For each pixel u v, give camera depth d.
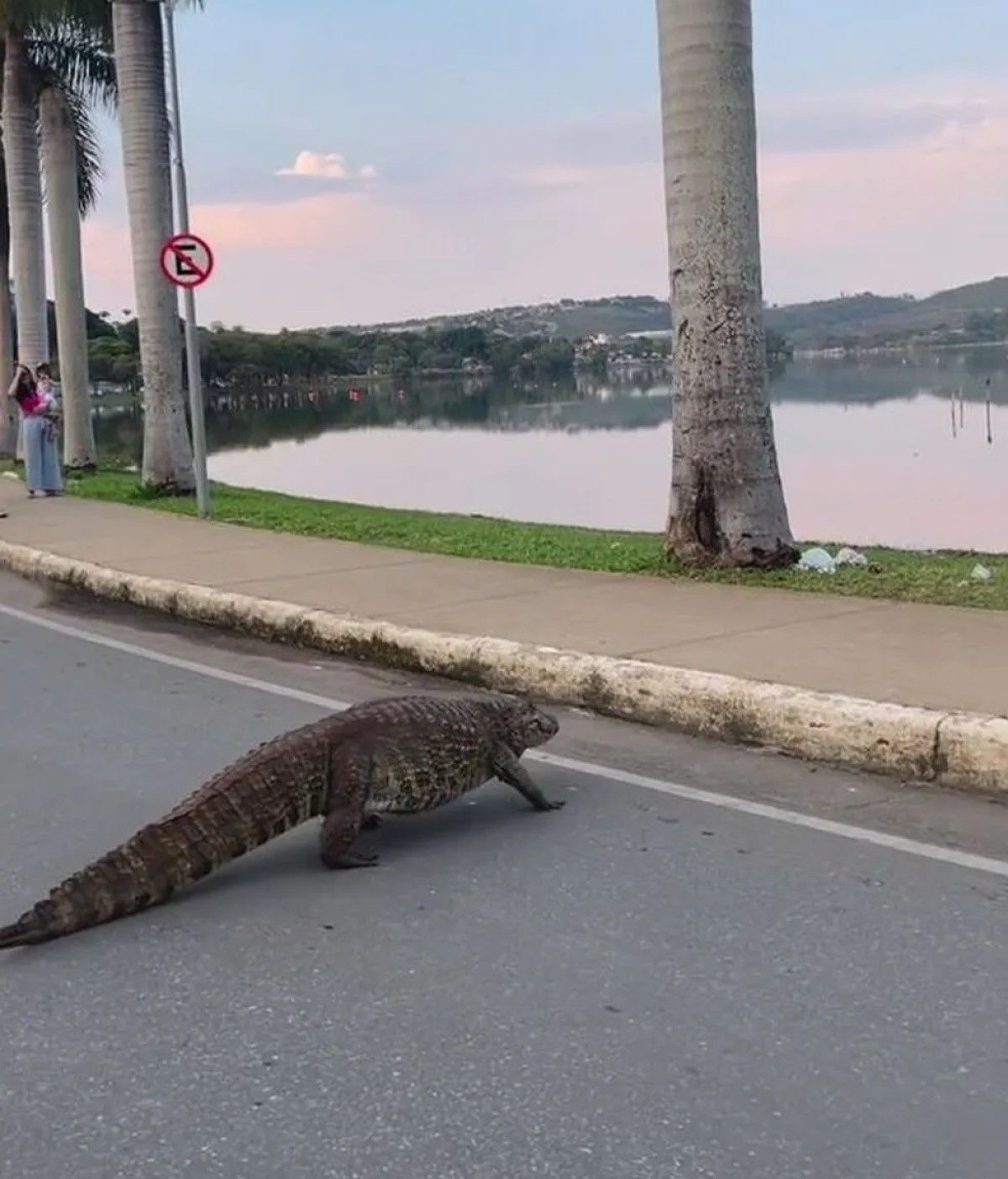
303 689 7.90
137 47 17.70
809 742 6.15
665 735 6.65
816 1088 3.43
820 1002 3.87
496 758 5.51
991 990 3.92
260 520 14.86
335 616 8.94
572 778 6.02
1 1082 3.57
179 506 16.59
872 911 4.47
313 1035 3.77
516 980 4.07
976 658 6.96
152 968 4.23
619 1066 3.55
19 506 17.44
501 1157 3.17
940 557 10.97
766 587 9.38
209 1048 3.72
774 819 5.39
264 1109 3.40
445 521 14.69
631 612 8.59
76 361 24.30
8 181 24.81
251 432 40.97
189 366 15.16
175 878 4.71
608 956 4.21
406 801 5.21
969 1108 3.33
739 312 9.84
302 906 4.70
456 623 8.48
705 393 9.95
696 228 9.77
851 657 7.07
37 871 5.07
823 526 17.31
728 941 4.28
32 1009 3.98
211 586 10.40
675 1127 3.27
